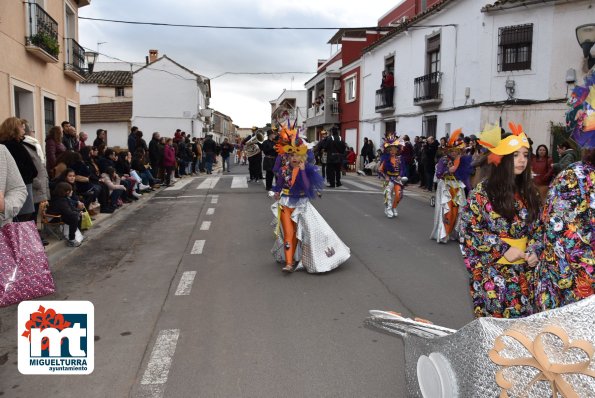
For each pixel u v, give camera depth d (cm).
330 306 532
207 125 5228
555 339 229
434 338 284
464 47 1855
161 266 696
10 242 548
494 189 301
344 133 3384
